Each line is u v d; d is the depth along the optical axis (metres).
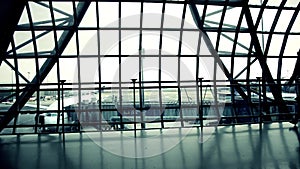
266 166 3.33
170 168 3.35
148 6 7.80
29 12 7.20
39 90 7.42
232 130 5.82
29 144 4.93
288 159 3.61
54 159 3.88
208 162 3.56
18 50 7.53
